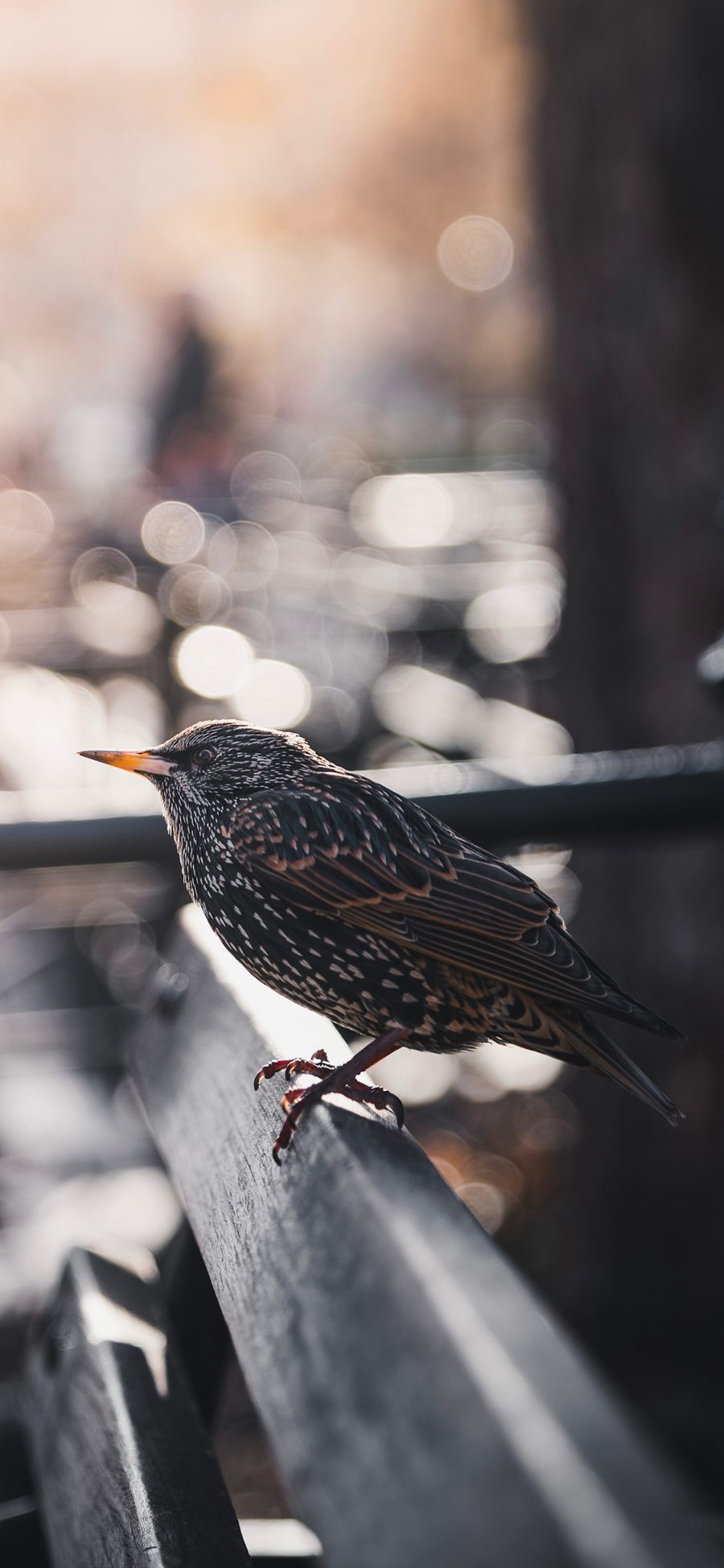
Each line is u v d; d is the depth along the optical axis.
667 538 4.64
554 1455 0.76
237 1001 1.90
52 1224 4.92
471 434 12.77
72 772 5.58
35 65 8.79
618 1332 4.79
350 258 11.60
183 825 2.23
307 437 12.72
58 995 6.11
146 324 10.59
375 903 2.02
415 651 6.56
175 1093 1.96
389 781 2.60
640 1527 0.71
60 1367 1.86
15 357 10.98
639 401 4.65
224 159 9.47
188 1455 1.54
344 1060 1.66
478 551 7.83
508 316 13.74
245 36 8.91
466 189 10.52
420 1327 0.94
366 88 9.47
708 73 4.44
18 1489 2.05
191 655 5.68
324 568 7.34
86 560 6.86
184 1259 1.90
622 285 4.64
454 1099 6.51
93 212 9.54
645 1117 4.86
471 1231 1.03
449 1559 0.80
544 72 4.80
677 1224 4.81
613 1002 1.95
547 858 6.28
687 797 2.58
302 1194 1.28
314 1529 0.97
